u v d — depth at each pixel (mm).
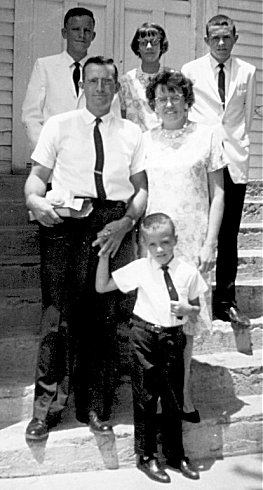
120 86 4578
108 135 3725
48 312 3762
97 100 3645
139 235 3934
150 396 3717
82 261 3695
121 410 4195
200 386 4395
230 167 4734
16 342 4297
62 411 3955
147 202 3873
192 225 3822
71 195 3619
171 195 3814
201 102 4805
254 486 3697
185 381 3986
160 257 3637
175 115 3822
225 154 4734
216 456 4109
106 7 6566
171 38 6840
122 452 3873
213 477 3799
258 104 7094
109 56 6617
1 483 3645
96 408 3875
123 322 4418
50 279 3736
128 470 3850
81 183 3674
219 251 4801
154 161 3859
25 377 4215
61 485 3643
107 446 3846
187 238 3824
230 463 4016
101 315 3840
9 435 3832
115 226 3643
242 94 4840
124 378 4387
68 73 4633
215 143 3885
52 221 3600
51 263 3725
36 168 3752
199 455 4070
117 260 3807
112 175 3689
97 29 6566
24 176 5801
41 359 3783
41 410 3787
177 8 6824
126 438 3881
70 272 3738
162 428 3814
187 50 6910
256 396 4504
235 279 4910
